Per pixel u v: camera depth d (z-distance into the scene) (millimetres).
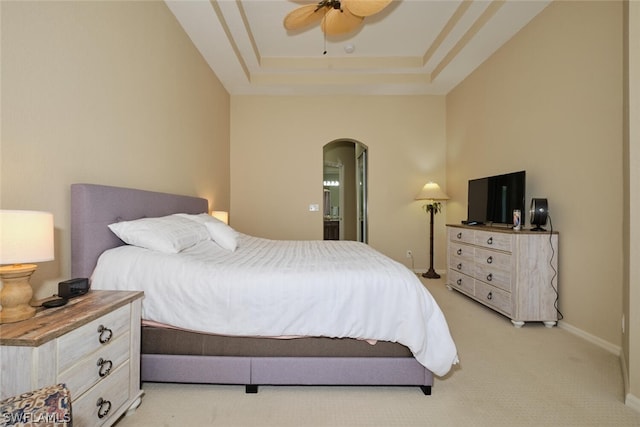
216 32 2957
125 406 1384
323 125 4715
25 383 962
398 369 1611
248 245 2754
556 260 2572
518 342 2273
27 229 1080
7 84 1274
